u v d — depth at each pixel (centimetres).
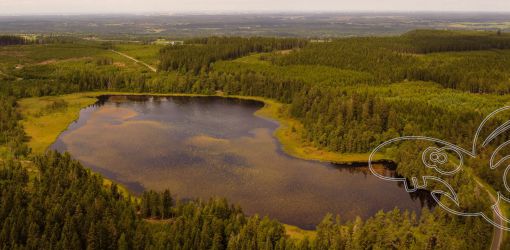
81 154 12862
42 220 7769
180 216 8038
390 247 7400
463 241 7325
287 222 9194
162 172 11600
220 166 12069
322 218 9400
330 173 11744
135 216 8306
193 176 11375
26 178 9531
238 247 7169
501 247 7331
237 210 8488
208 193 10438
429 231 7675
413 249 7062
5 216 7850
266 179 11275
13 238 7325
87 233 7544
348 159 12706
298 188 10794
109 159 12475
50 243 7175
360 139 13038
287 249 7056
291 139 14412
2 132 13788
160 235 7450
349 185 11006
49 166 10006
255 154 13050
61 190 8675
